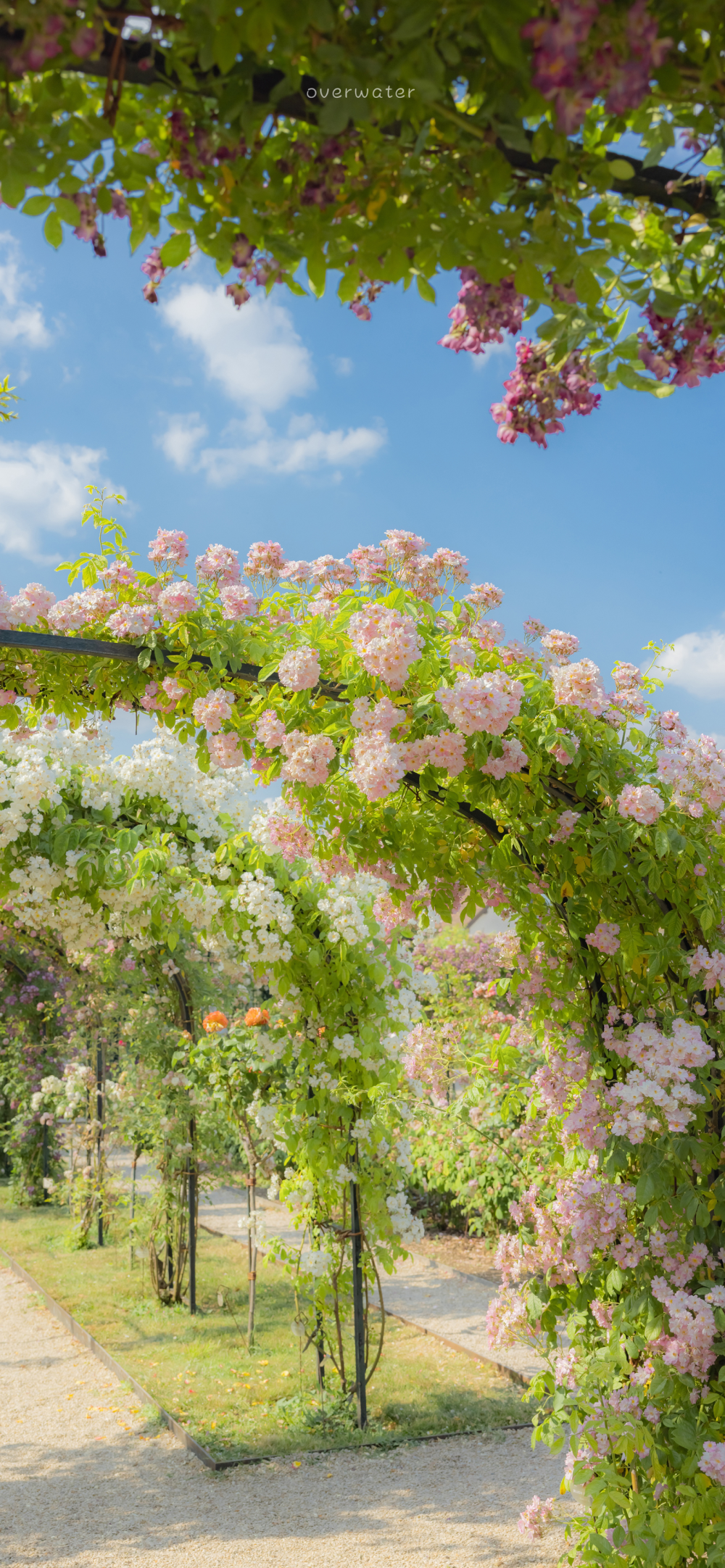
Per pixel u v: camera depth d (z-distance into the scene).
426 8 1.22
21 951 9.95
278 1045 5.00
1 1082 11.01
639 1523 2.48
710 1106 2.69
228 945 5.39
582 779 2.78
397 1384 5.13
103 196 1.44
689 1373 2.55
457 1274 7.41
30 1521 3.88
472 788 2.76
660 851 2.58
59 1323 6.52
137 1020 6.87
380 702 2.61
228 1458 4.37
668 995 2.82
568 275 1.51
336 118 1.33
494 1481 4.12
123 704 3.28
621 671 3.04
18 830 4.35
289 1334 6.00
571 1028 3.10
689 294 1.66
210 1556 3.57
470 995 6.91
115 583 3.12
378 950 4.79
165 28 1.29
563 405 1.79
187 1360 5.58
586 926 2.87
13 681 3.23
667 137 1.46
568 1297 3.08
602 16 1.18
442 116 1.39
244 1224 5.78
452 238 1.50
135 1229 7.67
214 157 1.42
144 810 4.82
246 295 1.64
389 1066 4.91
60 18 1.21
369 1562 3.49
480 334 1.67
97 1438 4.68
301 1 1.24
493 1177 6.91
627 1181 2.84
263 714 2.88
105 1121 8.15
